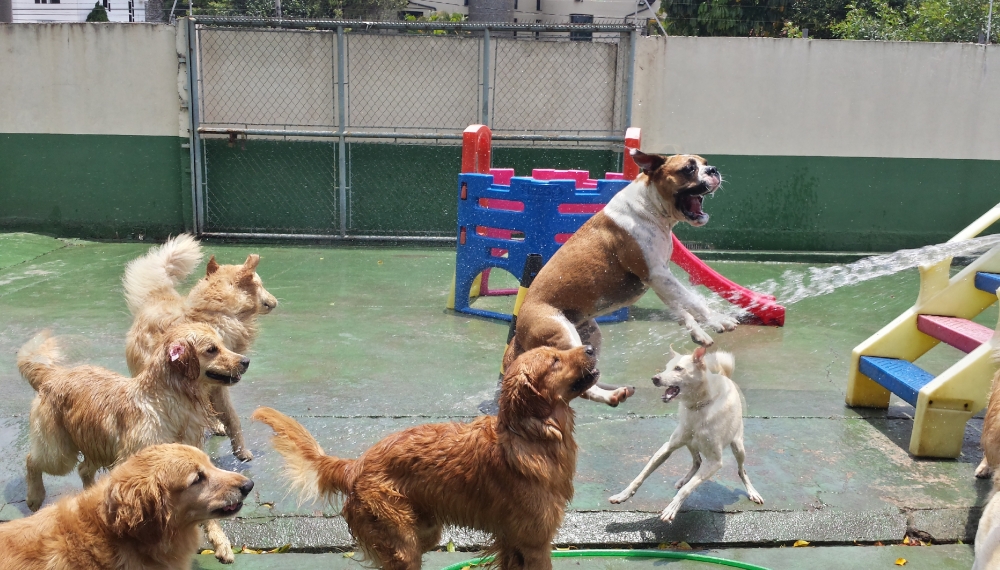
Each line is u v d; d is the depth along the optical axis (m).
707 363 3.86
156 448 2.99
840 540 3.94
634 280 5.34
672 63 10.96
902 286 9.69
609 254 5.21
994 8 12.43
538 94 11.54
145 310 4.64
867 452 4.87
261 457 4.59
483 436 3.01
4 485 4.20
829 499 4.23
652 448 4.83
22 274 9.27
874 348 5.54
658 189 5.15
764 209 11.29
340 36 10.84
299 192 11.70
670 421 5.25
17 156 11.42
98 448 3.65
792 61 10.88
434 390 5.72
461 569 3.58
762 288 9.40
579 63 11.45
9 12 15.14
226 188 11.65
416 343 6.96
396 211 11.80
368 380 5.92
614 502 4.10
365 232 11.83
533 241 7.31
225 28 11.25
